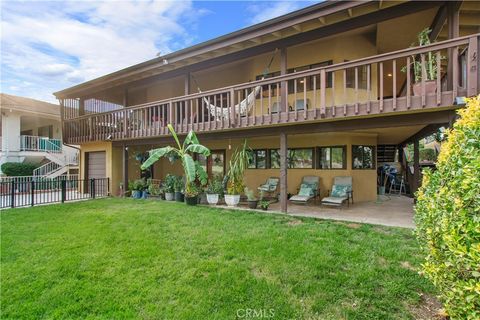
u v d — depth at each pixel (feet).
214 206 27.55
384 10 20.75
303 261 12.70
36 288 11.04
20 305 9.94
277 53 32.27
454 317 7.06
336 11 20.49
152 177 43.42
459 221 6.77
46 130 66.90
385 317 8.73
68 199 34.40
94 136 38.17
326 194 31.81
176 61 30.25
